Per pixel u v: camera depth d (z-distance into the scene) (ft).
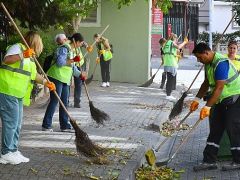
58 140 29.14
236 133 24.57
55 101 31.55
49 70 31.19
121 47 65.36
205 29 144.15
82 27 65.36
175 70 49.96
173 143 31.48
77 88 42.14
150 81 60.08
